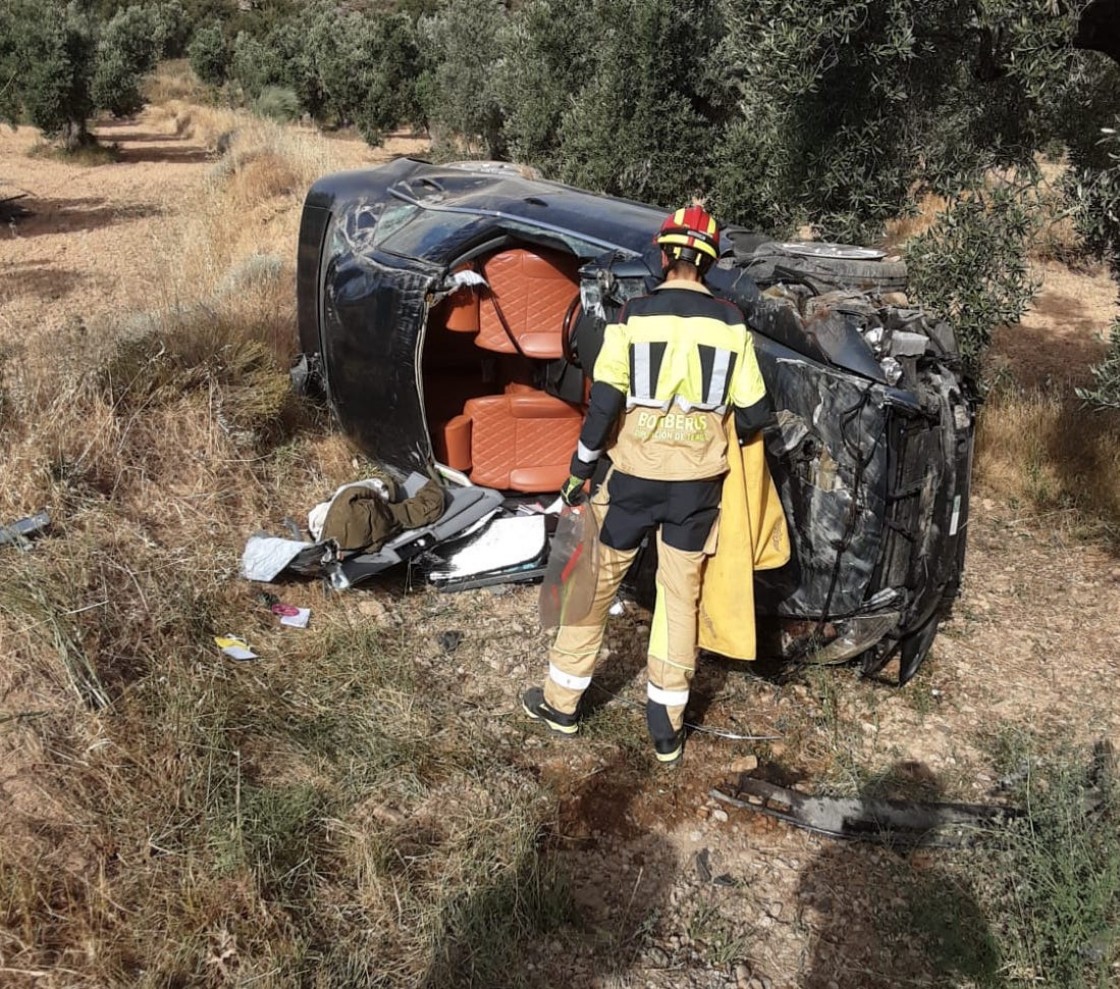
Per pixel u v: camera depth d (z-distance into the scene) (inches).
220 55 1373.0
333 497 175.9
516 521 178.5
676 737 137.7
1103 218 194.4
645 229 166.6
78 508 164.2
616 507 130.2
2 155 845.2
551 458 187.0
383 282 177.2
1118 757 147.9
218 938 102.3
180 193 674.2
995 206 203.6
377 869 113.3
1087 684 167.6
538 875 117.1
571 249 165.8
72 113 850.1
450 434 181.8
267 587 165.3
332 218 204.1
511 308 174.1
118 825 112.5
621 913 116.6
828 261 154.0
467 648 160.7
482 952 106.8
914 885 123.0
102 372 190.5
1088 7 177.2
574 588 133.6
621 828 129.1
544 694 143.1
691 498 125.6
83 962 98.2
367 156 770.2
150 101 1305.4
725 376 121.5
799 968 111.8
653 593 159.2
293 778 125.3
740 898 120.4
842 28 184.5
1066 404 262.1
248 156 605.6
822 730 151.2
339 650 153.4
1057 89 189.2
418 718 141.6
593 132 354.9
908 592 144.6
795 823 131.8
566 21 406.9
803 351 140.6
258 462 198.2
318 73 1074.1
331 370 195.9
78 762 118.7
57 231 553.3
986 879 124.2
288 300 279.3
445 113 670.5
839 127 214.5
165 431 188.7
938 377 142.0
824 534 140.4
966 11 198.7
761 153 276.1
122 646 139.2
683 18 336.5
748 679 160.2
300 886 111.0
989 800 138.6
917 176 225.3
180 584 156.1
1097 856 124.0
